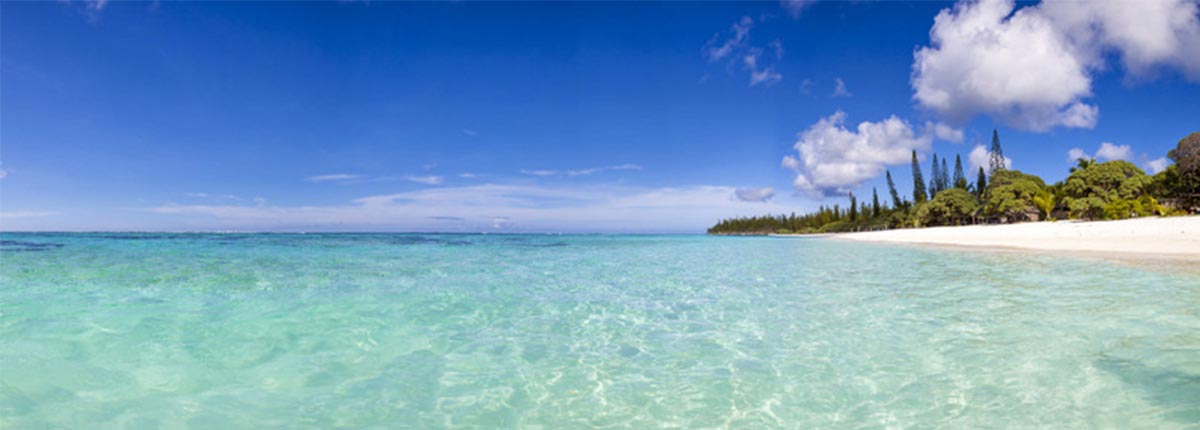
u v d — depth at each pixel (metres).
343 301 10.99
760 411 4.91
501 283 14.32
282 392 5.43
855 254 27.39
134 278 14.49
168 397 5.23
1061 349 6.68
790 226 160.38
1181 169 50.06
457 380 5.86
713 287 13.48
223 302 10.71
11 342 7.25
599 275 16.62
